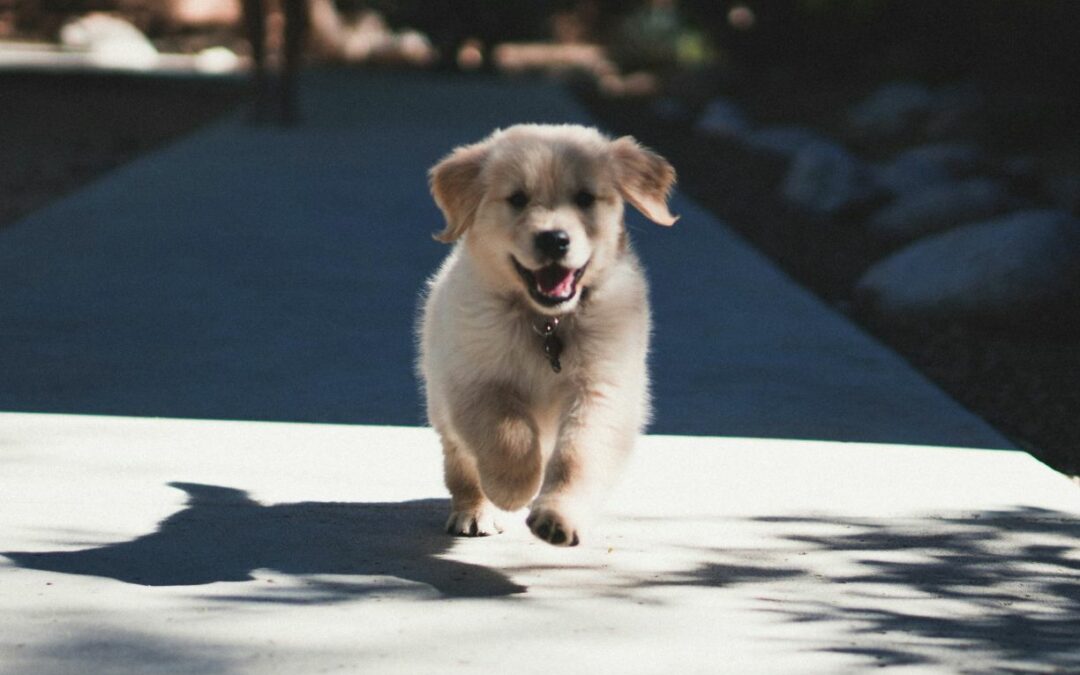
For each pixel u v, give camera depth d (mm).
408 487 7578
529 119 30703
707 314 12211
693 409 9266
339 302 12234
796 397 9633
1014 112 28297
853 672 5242
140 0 60594
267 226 16047
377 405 9180
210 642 5402
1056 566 6539
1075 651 5496
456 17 48531
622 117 33594
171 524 6848
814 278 14922
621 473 6418
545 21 58031
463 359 6316
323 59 53781
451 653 5336
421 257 14391
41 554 6379
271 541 6645
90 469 7730
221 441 8328
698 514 7207
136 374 9805
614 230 6418
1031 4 32844
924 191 18266
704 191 21609
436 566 6363
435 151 24016
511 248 6148
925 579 6332
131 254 14219
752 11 46625
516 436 6219
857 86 41844
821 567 6457
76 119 28812
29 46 54875
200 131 27031
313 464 7934
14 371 9812
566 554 6566
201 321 11438
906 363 10742
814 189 19797
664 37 48688
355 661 5242
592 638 5523
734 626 5688
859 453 8414
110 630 5508
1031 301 12133
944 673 5250
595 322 6277
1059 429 9484
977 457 8406
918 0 40281
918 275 12805
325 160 22422
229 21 61781
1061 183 20750
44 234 15242
